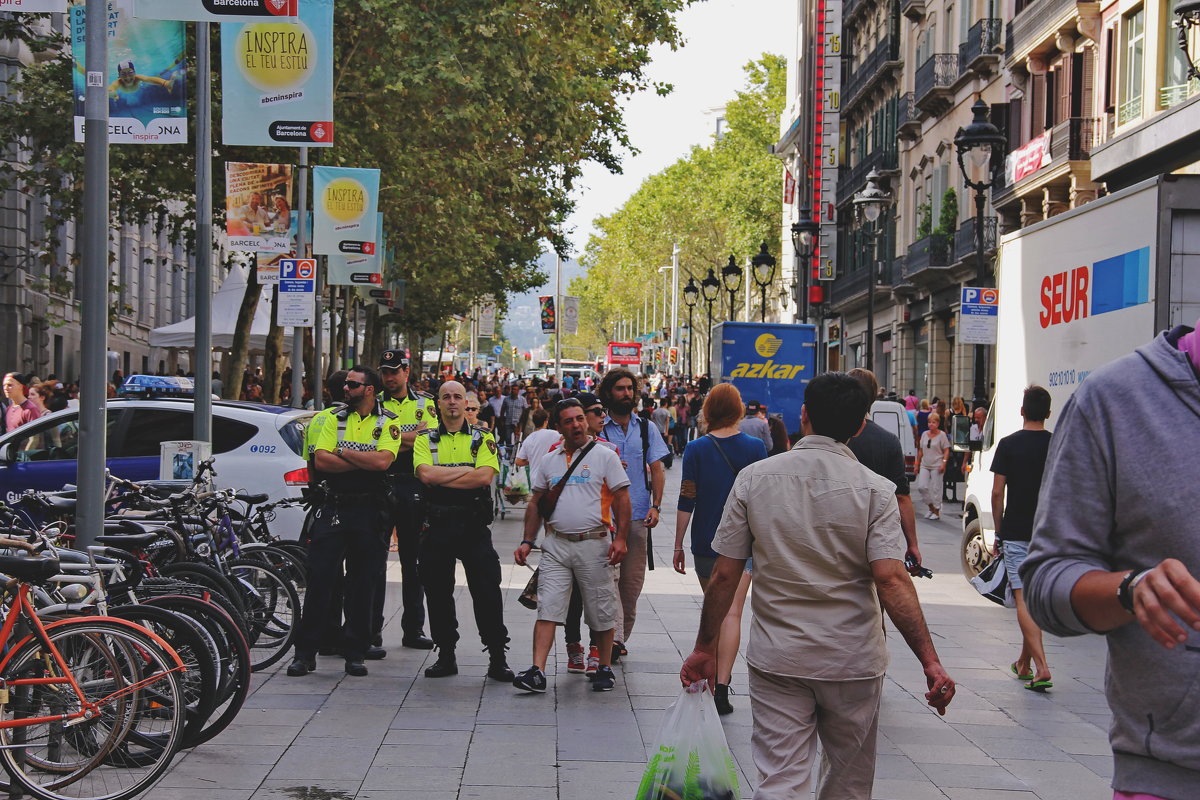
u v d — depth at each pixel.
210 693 7.11
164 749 6.71
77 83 11.70
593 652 10.39
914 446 29.23
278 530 13.83
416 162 26.80
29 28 26.30
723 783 5.24
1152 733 2.90
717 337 34.78
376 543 10.02
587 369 113.38
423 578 9.96
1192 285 11.28
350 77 25.98
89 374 9.40
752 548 5.34
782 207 77.06
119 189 26.33
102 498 9.38
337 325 37.78
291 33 16.98
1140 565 2.92
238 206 18.77
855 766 5.21
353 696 9.23
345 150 25.31
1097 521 2.95
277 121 17.03
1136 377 2.94
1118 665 2.96
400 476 11.18
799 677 5.11
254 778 7.11
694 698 5.33
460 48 24.61
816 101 59.50
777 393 33.53
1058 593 2.89
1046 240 14.01
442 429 9.97
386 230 28.34
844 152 59.06
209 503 10.20
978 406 24.50
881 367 53.28
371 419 9.93
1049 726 8.77
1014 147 36.47
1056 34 32.75
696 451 9.31
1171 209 11.27
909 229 48.03
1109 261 12.31
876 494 5.18
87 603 7.00
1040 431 10.02
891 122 50.38
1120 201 12.10
